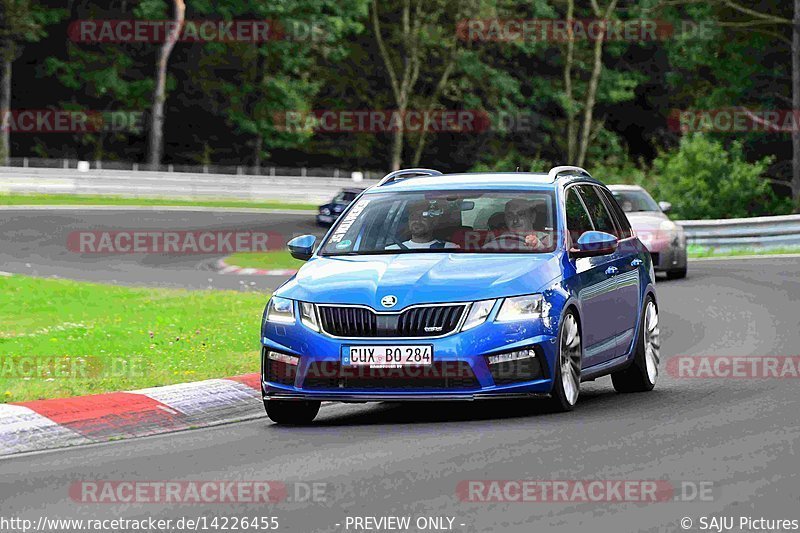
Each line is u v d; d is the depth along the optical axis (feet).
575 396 115.34
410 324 108.68
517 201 121.60
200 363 146.92
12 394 122.83
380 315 109.09
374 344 108.58
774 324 189.16
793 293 236.43
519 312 109.60
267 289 267.18
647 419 107.76
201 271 319.68
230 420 117.80
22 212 503.20
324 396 110.01
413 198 123.75
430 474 84.64
